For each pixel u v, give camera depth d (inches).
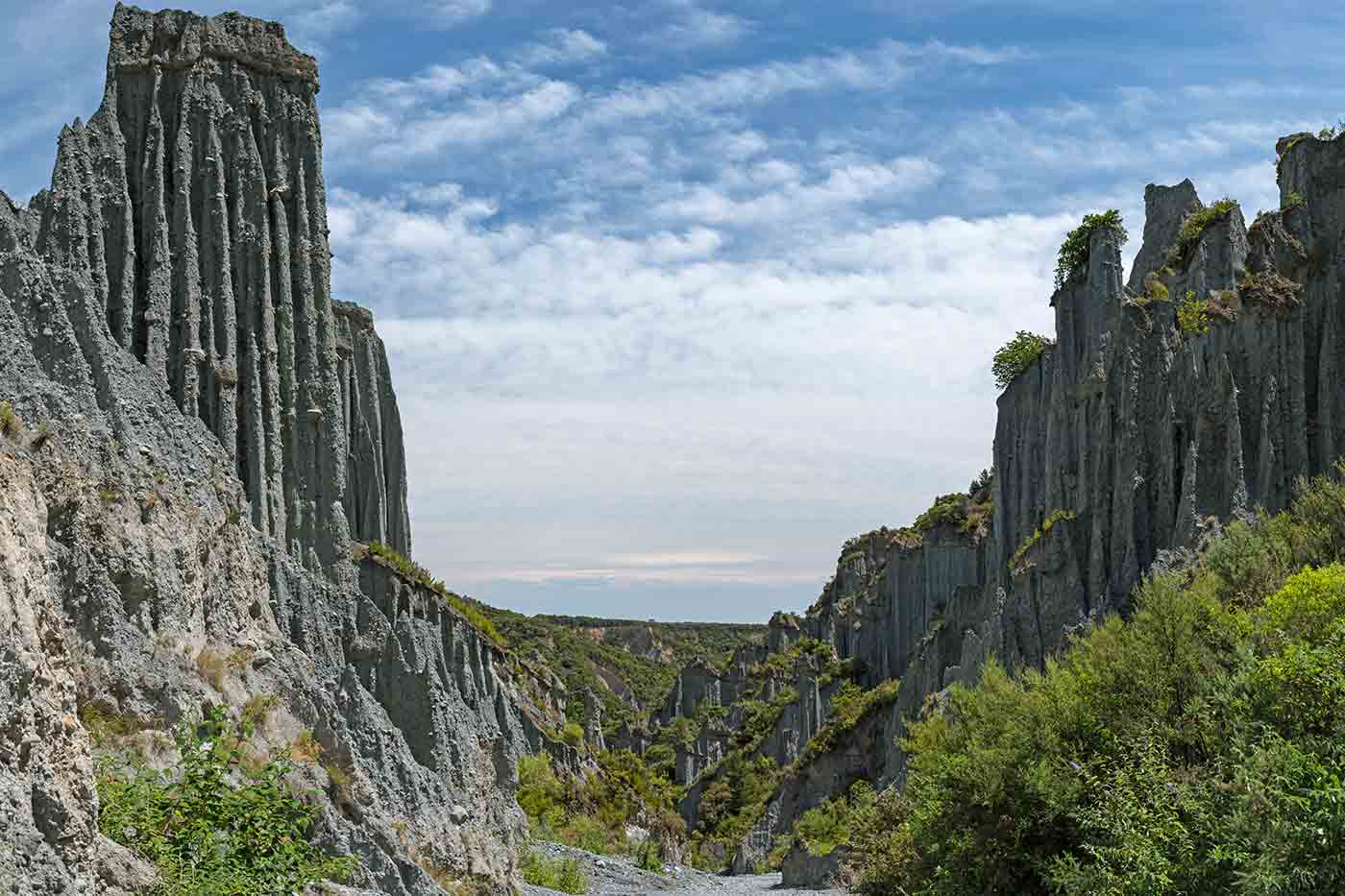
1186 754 1765.5
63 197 2055.9
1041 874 1786.4
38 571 797.2
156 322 2105.1
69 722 768.3
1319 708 1464.1
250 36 2353.6
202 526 1637.6
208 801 1001.5
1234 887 1307.8
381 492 2842.0
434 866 1765.5
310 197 2375.7
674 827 5004.9
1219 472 2647.6
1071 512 3095.5
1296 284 2736.2
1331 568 1777.8
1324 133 3019.2
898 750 4128.9
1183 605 1946.4
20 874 683.4
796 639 7367.1
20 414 1419.8
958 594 4234.7
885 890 2481.5
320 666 1969.7
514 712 3993.6
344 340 2832.2
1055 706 1969.7
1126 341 2903.5
